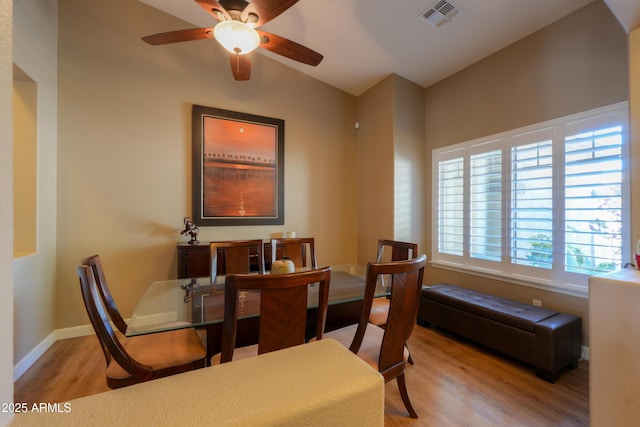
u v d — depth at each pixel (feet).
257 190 11.86
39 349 7.94
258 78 12.00
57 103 8.93
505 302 8.57
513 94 9.41
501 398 6.22
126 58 9.87
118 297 9.74
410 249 8.21
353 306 7.07
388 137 12.12
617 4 5.23
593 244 7.49
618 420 4.33
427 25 9.14
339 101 13.76
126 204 9.86
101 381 6.80
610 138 7.22
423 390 6.51
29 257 7.52
